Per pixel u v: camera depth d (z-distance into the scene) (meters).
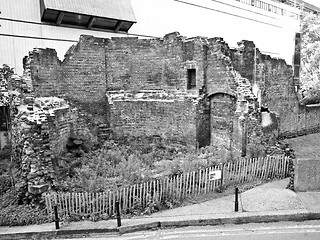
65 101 16.41
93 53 17.84
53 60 16.16
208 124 16.50
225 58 15.02
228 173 11.48
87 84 17.81
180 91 16.94
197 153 14.81
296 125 21.36
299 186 10.56
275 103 19.78
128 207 9.84
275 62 19.56
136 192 10.04
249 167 11.95
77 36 23.39
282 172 12.45
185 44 16.48
